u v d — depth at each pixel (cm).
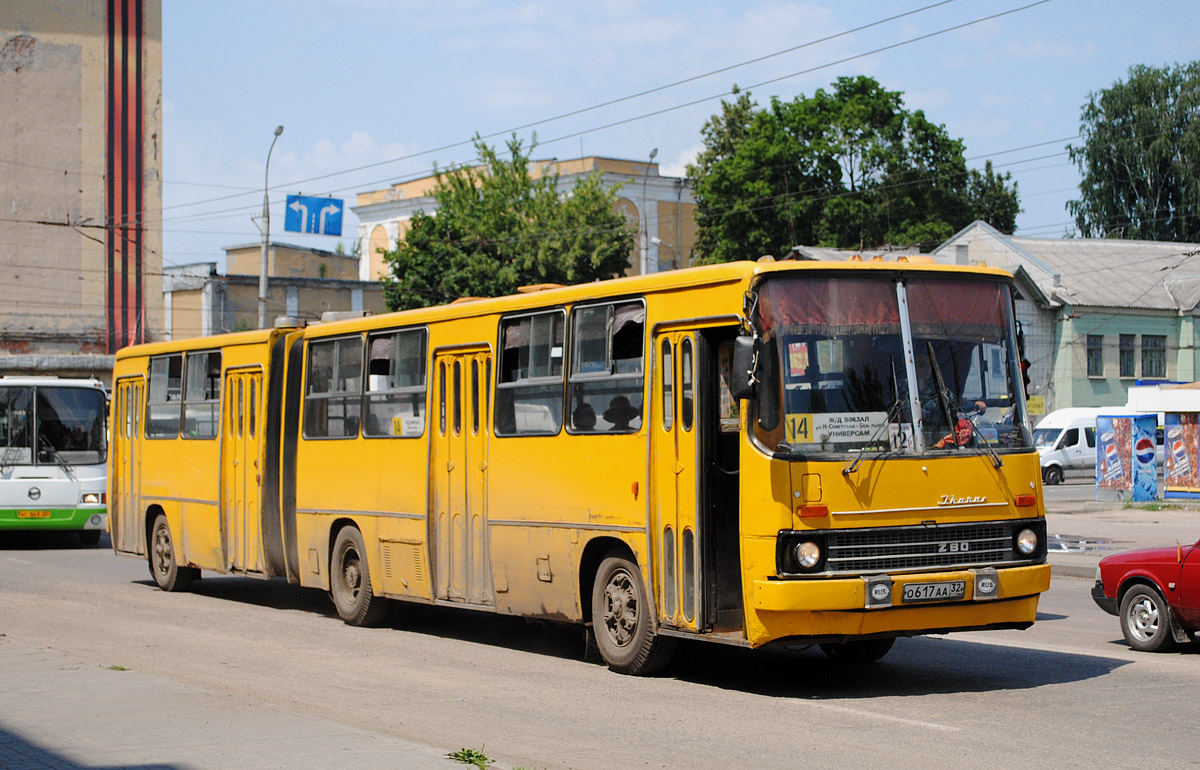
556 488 1110
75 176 5034
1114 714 858
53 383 2409
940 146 5919
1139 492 3192
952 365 961
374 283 6656
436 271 5434
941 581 909
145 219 5119
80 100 5047
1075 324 5416
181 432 1728
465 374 1239
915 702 916
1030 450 976
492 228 5462
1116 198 7044
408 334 1327
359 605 1384
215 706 870
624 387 1044
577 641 1283
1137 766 708
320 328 1477
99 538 2542
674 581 984
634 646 1033
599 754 757
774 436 902
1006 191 7819
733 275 941
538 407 1139
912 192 5828
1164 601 1126
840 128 5709
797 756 743
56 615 1472
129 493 1867
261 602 1641
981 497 945
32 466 2367
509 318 1191
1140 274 5734
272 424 1541
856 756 739
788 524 890
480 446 1209
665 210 7069
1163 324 5581
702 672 1072
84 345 5044
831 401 920
